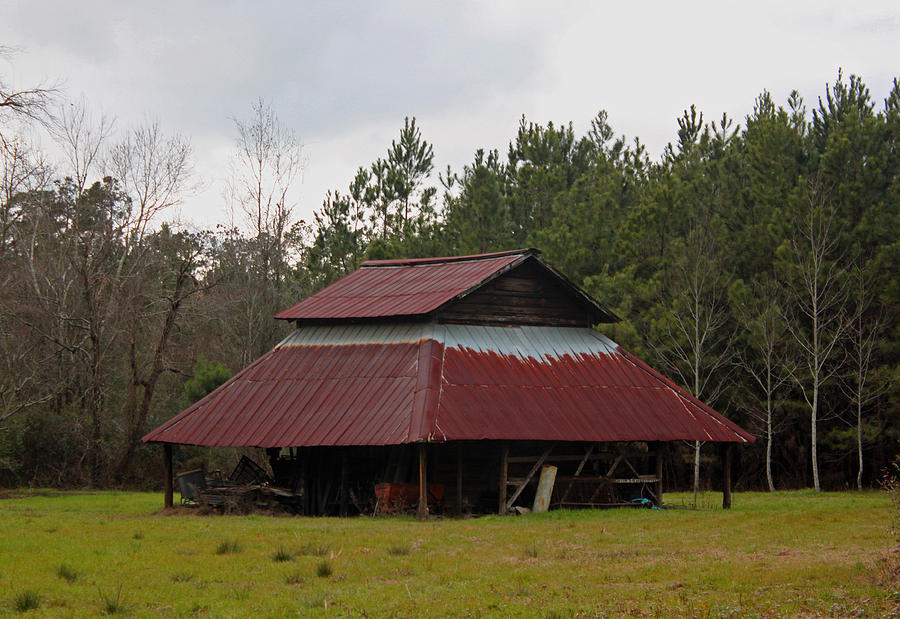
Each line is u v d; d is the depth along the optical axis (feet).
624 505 99.25
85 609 42.60
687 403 102.73
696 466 144.05
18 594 44.04
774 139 162.91
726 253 163.53
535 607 42.63
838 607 41.81
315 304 112.68
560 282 110.22
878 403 146.92
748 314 151.33
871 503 104.88
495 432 87.97
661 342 156.25
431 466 96.43
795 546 63.00
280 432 92.79
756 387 159.63
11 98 115.65
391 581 49.67
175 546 62.23
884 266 143.33
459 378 94.43
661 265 159.22
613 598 44.75
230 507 95.71
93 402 160.97
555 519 85.30
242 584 48.60
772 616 40.60
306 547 61.21
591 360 105.50
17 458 158.40
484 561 56.85
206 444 93.76
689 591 46.47
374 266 127.54
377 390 94.53
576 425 93.25
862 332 148.15
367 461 100.22
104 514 94.84
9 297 163.53
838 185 152.87
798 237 152.66
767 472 150.20
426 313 101.81
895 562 51.62
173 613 42.01
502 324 107.34
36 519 82.58
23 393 158.81
